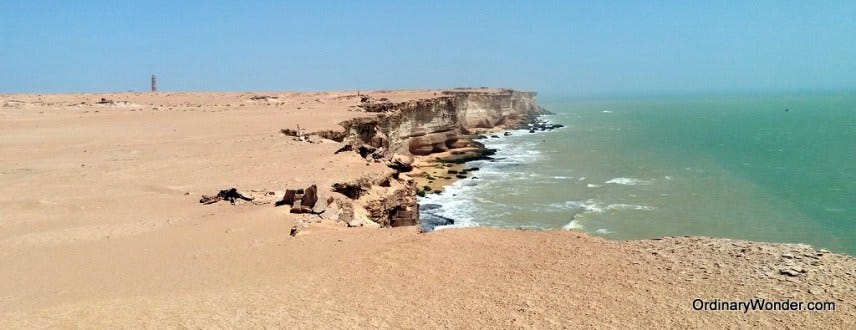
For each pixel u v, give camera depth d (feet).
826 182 145.18
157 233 65.41
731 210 119.24
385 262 52.08
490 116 317.42
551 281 45.60
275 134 143.33
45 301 45.57
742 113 468.75
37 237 64.08
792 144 226.79
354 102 243.81
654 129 323.37
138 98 288.10
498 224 111.04
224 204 78.48
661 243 53.06
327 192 81.20
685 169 171.63
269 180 91.71
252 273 51.34
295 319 39.93
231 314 40.91
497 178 160.45
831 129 287.89
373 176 97.40
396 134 186.60
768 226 106.73
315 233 63.98
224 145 128.36
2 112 182.29
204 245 60.75
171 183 91.45
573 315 39.42
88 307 42.55
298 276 49.60
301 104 238.89
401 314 40.68
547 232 59.77
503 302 42.11
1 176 96.07
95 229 67.21
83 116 179.93
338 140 148.36
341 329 38.24
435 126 217.15
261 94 342.03
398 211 99.45
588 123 381.40
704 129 315.58
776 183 145.89
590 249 52.85
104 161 110.42
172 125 162.71
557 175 164.45
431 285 46.11
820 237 99.19
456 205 127.65
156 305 42.80
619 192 139.03
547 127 334.44
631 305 40.37
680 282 43.45
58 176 96.53
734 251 49.03
